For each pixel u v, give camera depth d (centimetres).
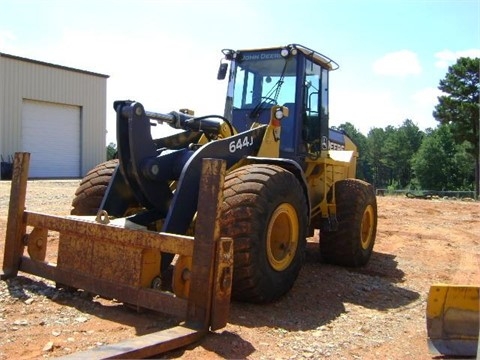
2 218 877
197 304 365
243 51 688
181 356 334
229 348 352
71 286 441
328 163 703
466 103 4259
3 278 480
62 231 449
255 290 443
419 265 757
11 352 329
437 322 390
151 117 482
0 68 2211
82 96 2552
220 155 486
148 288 400
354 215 676
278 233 485
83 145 2569
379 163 10381
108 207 502
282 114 556
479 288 387
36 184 1778
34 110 2370
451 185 6550
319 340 396
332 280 603
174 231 434
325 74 717
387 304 527
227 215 436
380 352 386
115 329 376
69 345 344
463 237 1095
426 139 6950
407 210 1630
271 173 460
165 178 481
